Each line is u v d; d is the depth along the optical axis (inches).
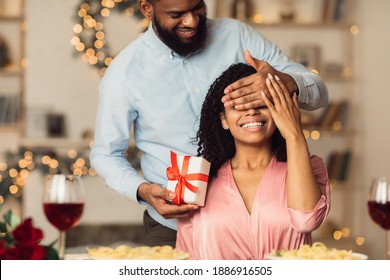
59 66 239.8
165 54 103.2
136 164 225.0
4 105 238.4
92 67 237.1
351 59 242.7
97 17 233.8
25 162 232.1
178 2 92.5
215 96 86.5
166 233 106.2
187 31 94.7
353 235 242.8
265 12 247.1
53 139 234.4
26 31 238.8
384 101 230.1
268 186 81.2
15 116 238.4
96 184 240.8
